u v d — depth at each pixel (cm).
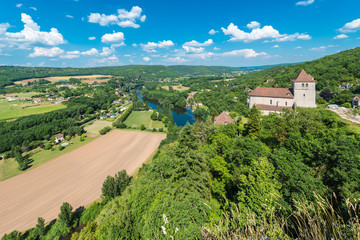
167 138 8131
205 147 3541
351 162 1912
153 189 2783
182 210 1538
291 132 3159
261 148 2662
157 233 1361
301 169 1973
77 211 4697
